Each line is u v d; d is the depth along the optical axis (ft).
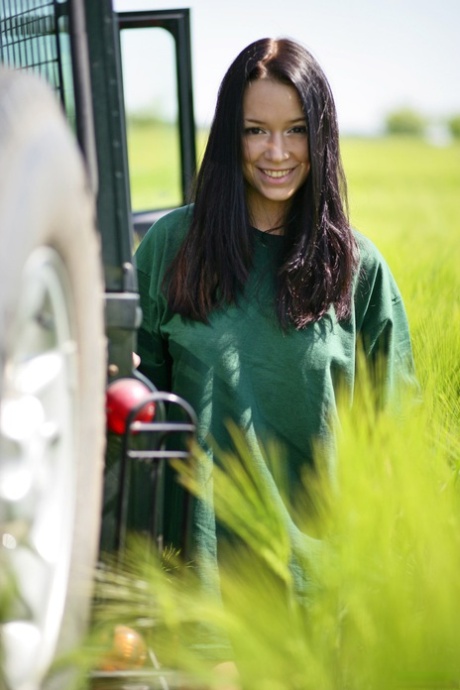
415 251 34.47
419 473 12.10
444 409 16.11
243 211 14.32
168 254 14.75
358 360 15.14
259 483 13.12
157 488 11.92
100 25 11.67
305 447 14.30
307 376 14.23
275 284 14.33
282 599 12.22
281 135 14.20
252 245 14.43
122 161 11.78
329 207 14.44
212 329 14.21
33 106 9.36
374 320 15.08
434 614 10.97
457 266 31.45
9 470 9.18
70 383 10.01
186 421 14.26
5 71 9.51
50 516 9.74
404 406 14.01
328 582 11.62
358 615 11.16
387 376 15.10
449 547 11.32
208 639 13.06
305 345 14.24
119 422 11.84
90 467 10.52
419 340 19.49
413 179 149.79
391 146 229.25
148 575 11.61
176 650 11.53
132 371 12.08
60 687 10.21
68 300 9.93
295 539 13.76
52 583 9.79
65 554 9.95
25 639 9.60
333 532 12.59
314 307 14.25
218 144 14.40
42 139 9.34
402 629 10.96
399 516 11.89
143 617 11.81
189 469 12.57
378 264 15.06
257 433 14.17
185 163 25.09
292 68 14.12
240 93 14.21
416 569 11.50
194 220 14.43
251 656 11.21
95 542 10.77
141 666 11.96
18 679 9.55
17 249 8.74
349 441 12.34
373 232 57.41
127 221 11.83
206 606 11.64
